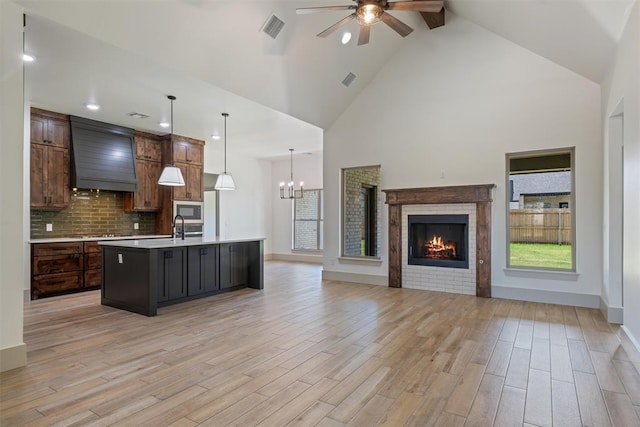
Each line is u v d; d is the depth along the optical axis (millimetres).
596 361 2912
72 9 3008
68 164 5766
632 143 2916
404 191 5809
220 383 2523
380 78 6113
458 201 5348
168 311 4484
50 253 5316
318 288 5930
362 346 3248
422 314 4305
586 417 2104
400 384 2512
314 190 9797
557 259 5004
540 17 3830
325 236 6719
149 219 7305
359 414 2129
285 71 4824
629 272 3090
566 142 4719
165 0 3262
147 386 2479
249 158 9891
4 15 2709
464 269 5418
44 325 3896
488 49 5238
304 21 4234
